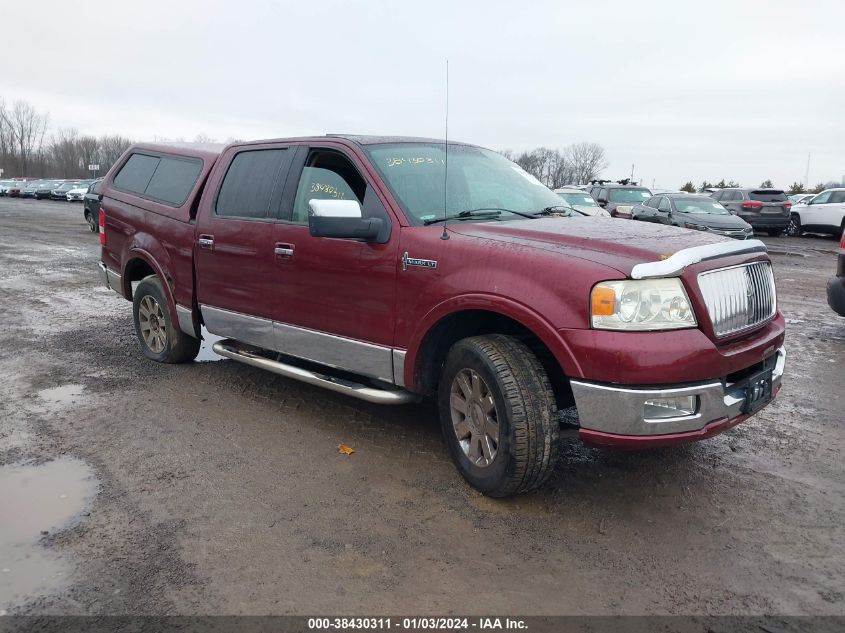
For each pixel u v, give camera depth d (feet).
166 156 19.66
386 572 9.42
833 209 70.23
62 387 17.47
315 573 9.37
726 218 56.65
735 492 11.91
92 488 11.88
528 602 8.79
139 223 19.43
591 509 11.24
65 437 14.15
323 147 14.51
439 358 12.73
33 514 10.96
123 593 8.92
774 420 15.62
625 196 70.28
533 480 10.85
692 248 10.59
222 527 10.58
